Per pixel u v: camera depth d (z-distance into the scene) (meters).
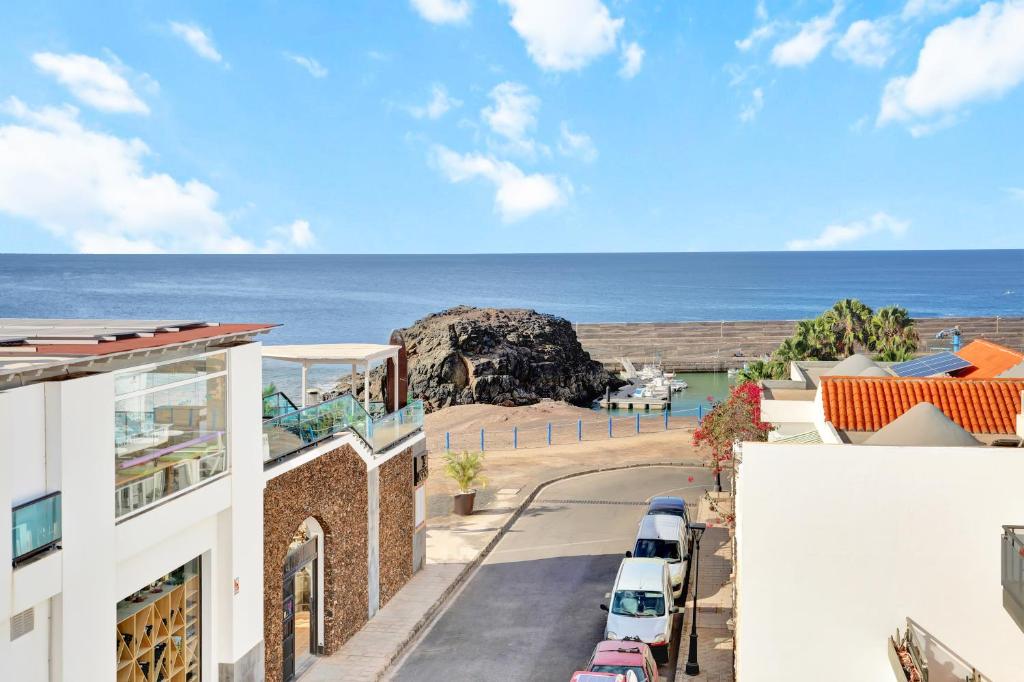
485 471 38.38
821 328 55.53
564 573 25.53
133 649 14.03
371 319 157.62
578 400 73.69
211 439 15.60
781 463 13.97
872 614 13.80
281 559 17.95
